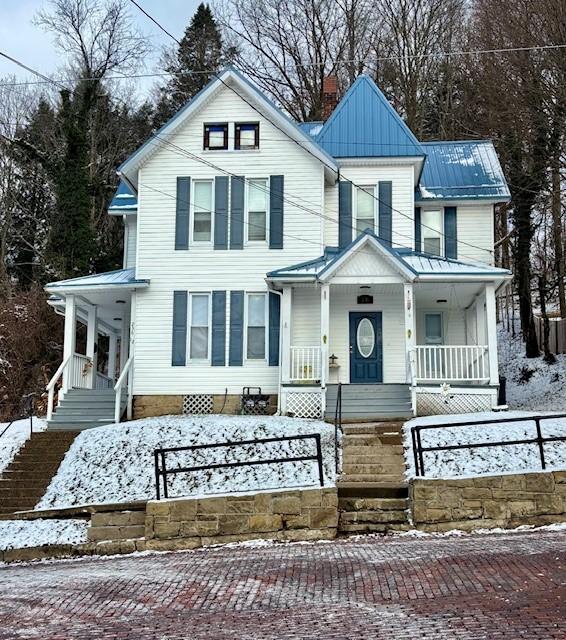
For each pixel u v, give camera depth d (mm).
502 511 12570
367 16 42875
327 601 8211
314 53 43031
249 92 23688
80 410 22375
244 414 22438
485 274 21453
